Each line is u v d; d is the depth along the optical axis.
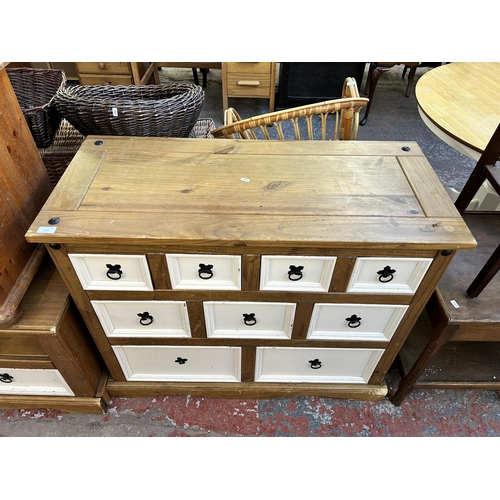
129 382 1.42
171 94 1.53
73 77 3.28
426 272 0.99
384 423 1.41
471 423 1.42
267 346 1.24
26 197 1.08
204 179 1.05
